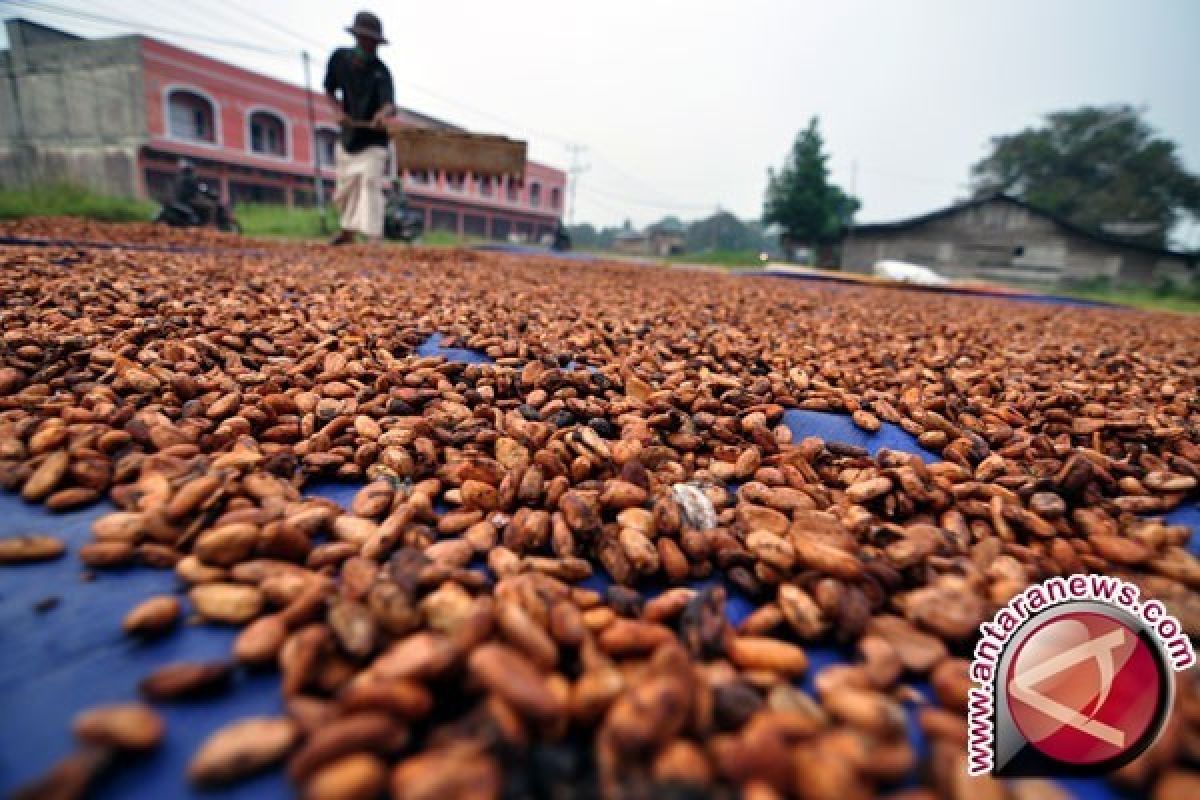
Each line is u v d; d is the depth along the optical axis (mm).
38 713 722
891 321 4613
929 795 658
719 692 758
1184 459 1607
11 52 17578
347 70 7586
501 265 7508
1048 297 10961
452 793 595
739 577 1071
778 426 1769
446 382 1881
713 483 1383
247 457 1281
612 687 735
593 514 1137
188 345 1978
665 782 624
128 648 834
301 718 698
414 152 8344
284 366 2006
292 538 1003
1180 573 1075
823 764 639
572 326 3066
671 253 39344
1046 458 1636
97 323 2215
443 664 739
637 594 974
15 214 8930
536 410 1773
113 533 1014
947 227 21391
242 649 795
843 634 932
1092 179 28844
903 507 1307
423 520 1205
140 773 660
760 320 4027
